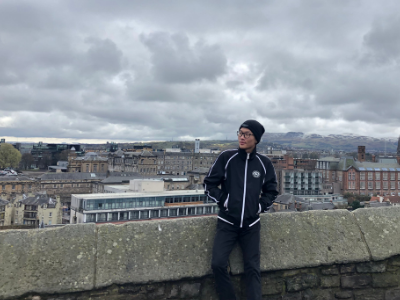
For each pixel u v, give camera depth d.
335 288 4.60
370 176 113.75
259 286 3.84
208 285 4.21
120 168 156.25
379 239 4.90
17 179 100.00
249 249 3.95
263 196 4.05
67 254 3.90
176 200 58.38
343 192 112.00
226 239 3.91
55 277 3.73
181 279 4.07
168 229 4.39
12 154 161.88
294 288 4.45
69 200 103.94
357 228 4.97
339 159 118.62
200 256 4.26
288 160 120.56
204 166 167.75
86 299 3.79
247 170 3.94
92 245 4.04
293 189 108.12
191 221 4.54
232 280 4.19
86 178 111.44
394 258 4.84
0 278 3.59
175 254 4.21
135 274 3.96
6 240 3.82
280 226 4.72
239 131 3.99
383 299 4.73
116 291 3.90
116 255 4.04
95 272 3.87
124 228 4.27
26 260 3.76
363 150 131.12
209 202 61.62
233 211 3.83
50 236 3.98
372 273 4.75
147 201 55.94
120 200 53.97
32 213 69.69
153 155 145.62
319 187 110.12
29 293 3.60
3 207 67.00
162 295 4.04
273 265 4.34
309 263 4.47
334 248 4.68
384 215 5.21
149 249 4.17
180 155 162.75
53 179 106.12
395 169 116.75
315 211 5.04
